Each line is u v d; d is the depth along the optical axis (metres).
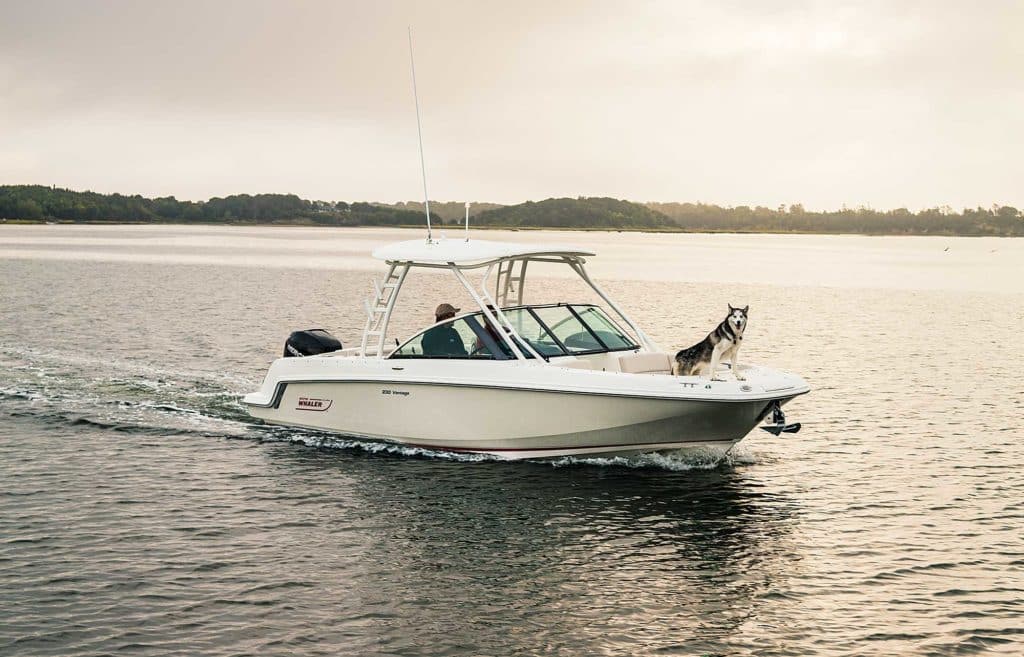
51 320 23.98
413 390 11.16
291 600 7.24
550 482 10.26
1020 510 9.48
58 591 7.29
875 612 7.13
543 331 11.29
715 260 80.19
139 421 12.70
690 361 10.66
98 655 6.32
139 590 7.35
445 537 8.62
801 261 80.62
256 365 17.27
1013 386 16.30
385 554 8.20
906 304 34.44
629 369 11.12
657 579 7.71
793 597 7.38
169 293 33.66
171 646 6.46
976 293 40.53
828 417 13.67
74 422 12.58
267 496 9.73
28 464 10.68
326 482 10.21
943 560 8.16
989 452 11.70
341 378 11.62
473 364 10.76
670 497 9.80
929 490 10.12
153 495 9.69
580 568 7.92
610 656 6.44
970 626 6.90
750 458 11.34
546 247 11.66
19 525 8.73
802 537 8.70
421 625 6.86
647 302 33.88
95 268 48.53
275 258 65.94
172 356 18.17
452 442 11.10
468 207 12.11
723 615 7.07
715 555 8.23
